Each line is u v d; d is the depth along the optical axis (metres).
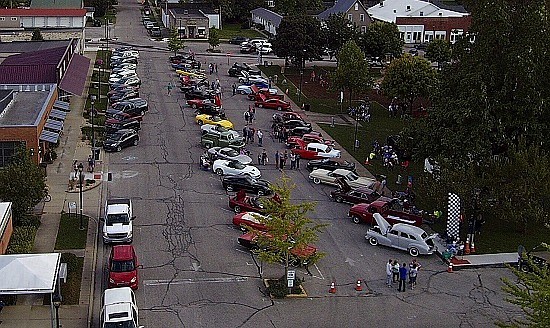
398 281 39.22
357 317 34.94
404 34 141.50
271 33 146.12
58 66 71.75
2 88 69.69
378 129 74.81
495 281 39.81
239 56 121.88
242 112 80.38
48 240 42.41
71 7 133.75
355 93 90.56
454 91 51.72
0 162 53.97
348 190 52.34
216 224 46.47
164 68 106.88
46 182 53.19
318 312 35.31
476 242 45.38
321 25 113.56
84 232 43.97
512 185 44.41
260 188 52.31
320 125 76.06
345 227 47.16
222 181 53.91
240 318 34.34
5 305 34.28
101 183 53.75
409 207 49.47
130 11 180.88
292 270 38.38
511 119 48.88
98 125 70.06
